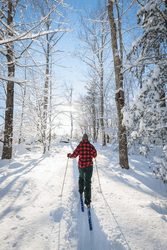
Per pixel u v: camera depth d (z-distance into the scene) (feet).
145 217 8.04
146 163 21.01
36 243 6.30
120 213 8.50
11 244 6.21
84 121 67.05
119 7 23.81
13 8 14.66
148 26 14.56
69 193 11.50
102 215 8.37
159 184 13.43
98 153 31.83
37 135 31.65
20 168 19.06
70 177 15.44
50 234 6.89
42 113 29.30
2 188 12.03
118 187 12.74
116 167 19.34
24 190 11.93
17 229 7.17
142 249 5.90
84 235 7.24
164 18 12.86
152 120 12.74
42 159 25.35
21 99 26.48
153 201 10.02
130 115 14.83
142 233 6.82
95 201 10.23
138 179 14.99
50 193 11.43
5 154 22.93
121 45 22.99
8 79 14.17
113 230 7.05
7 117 23.48
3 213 8.54
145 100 13.16
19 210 8.90
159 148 15.29
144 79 15.19
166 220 7.73
